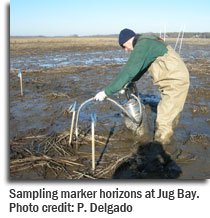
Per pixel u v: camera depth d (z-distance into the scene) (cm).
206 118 523
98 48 2848
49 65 1399
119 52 2339
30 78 988
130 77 351
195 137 418
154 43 366
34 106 607
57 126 476
